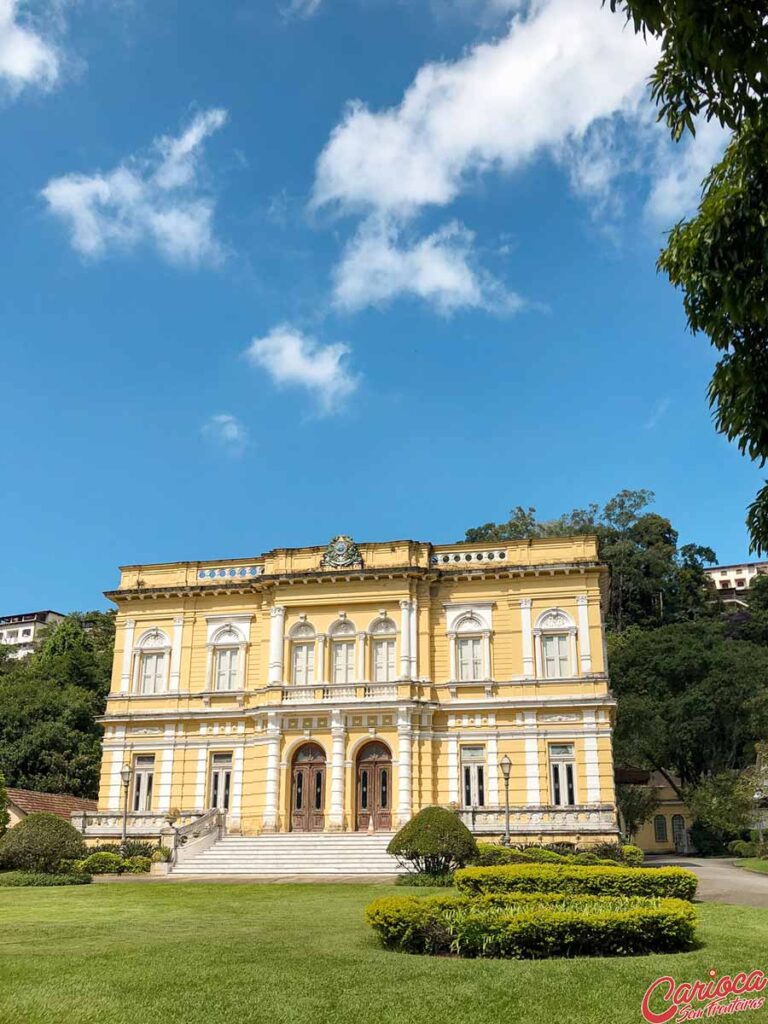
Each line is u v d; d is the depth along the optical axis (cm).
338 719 3716
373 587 3919
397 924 1405
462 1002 1076
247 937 1546
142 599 4203
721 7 737
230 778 3891
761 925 1705
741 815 4922
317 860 3195
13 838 2998
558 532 8381
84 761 5266
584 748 3594
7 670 6988
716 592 9450
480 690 3753
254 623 4084
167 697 4022
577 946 1364
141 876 3069
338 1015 1024
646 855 5300
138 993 1109
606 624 7969
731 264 899
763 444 931
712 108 817
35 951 1408
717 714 5816
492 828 3347
